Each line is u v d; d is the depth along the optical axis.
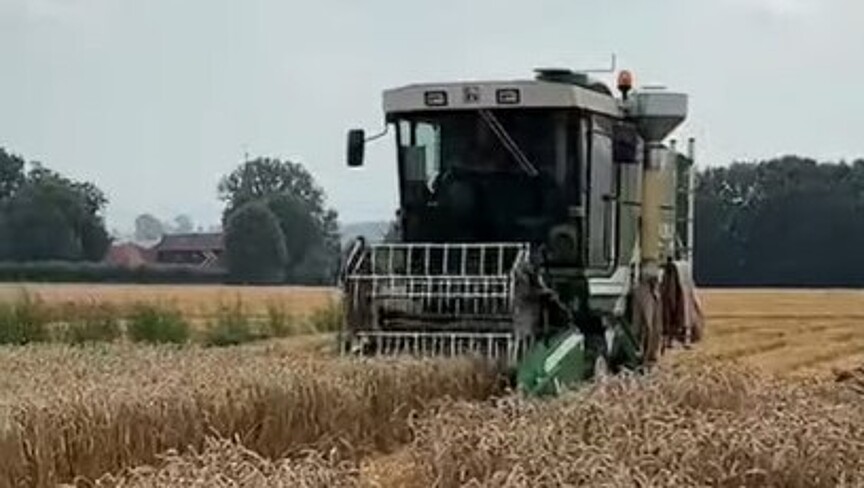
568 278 21.28
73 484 13.46
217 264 125.44
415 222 21.81
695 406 15.72
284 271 118.69
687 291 25.44
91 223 126.69
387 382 18.06
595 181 21.61
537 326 20.52
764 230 112.12
